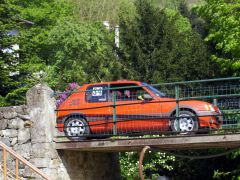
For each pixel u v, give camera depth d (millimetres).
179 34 32938
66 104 20141
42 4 49156
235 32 25406
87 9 51062
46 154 19750
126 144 18812
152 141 18469
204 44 31656
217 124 18891
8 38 26734
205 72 30641
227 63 25812
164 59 31219
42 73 37562
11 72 26922
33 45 27781
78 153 21438
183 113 18672
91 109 19734
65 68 41906
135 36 32156
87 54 42469
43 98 20047
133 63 31891
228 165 28188
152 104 18953
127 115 19188
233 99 22500
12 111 20344
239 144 18484
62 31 43156
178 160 28594
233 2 27469
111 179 24016
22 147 20062
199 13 27172
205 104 18641
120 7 50188
